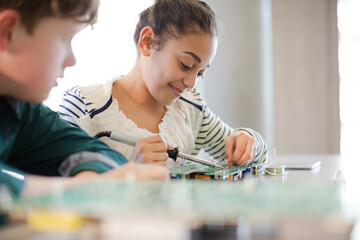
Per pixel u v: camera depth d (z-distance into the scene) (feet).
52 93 8.92
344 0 10.79
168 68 3.52
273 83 10.69
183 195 1.40
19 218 1.28
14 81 2.07
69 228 1.17
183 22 3.45
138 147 3.22
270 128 10.69
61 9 2.04
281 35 10.66
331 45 10.73
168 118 4.06
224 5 9.99
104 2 9.21
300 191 1.49
